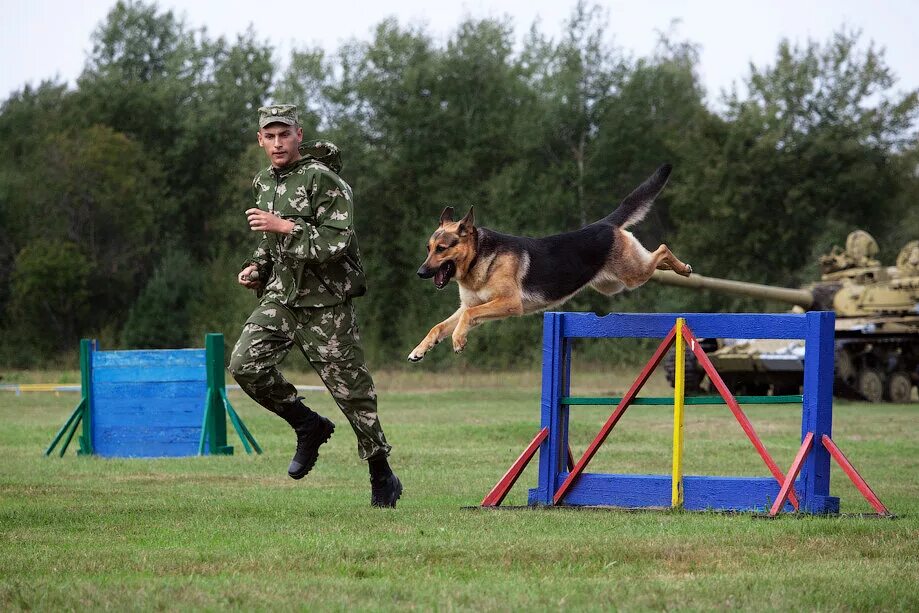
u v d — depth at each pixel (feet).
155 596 14.51
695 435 50.93
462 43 151.64
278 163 21.98
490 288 24.47
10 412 71.97
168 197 162.30
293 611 13.83
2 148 165.48
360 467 35.91
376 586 15.30
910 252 89.20
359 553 17.76
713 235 141.79
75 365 144.56
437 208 145.59
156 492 28.12
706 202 142.10
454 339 24.04
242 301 144.36
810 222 142.51
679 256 142.92
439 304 141.79
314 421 23.31
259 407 73.15
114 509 23.90
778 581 15.89
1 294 152.97
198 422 42.06
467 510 23.90
